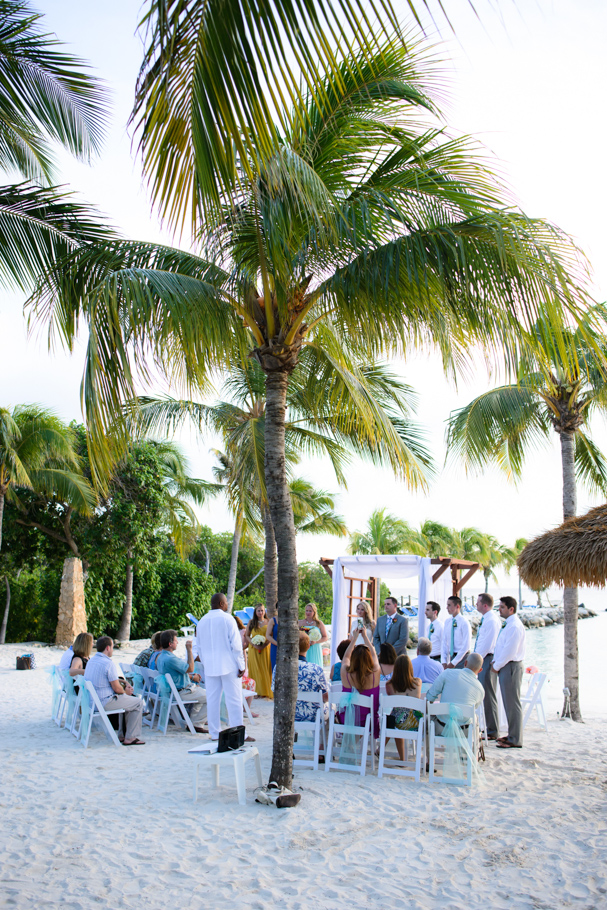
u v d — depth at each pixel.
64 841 4.40
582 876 3.92
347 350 7.89
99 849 4.27
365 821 4.82
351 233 4.62
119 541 20.62
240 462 11.12
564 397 10.29
